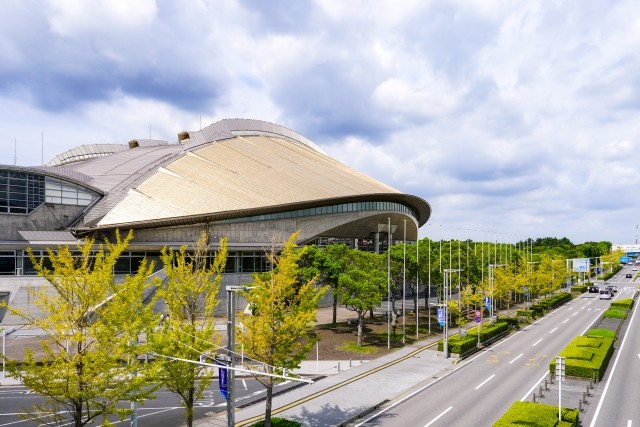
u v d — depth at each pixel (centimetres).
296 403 3297
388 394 3500
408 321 6794
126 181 7794
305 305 2730
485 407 3169
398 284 6353
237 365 4062
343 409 3155
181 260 2712
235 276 7050
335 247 5562
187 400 2444
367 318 6938
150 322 2202
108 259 2120
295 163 9100
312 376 3997
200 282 2583
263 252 7262
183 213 6662
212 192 7225
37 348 4538
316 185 8181
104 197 7394
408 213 9856
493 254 8706
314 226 7931
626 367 4206
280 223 7575
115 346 2027
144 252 6712
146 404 3350
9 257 6300
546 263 9438
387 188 9462
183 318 2492
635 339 5462
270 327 2634
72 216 7144
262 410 3158
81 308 1989
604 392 3466
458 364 4438
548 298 9019
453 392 3538
